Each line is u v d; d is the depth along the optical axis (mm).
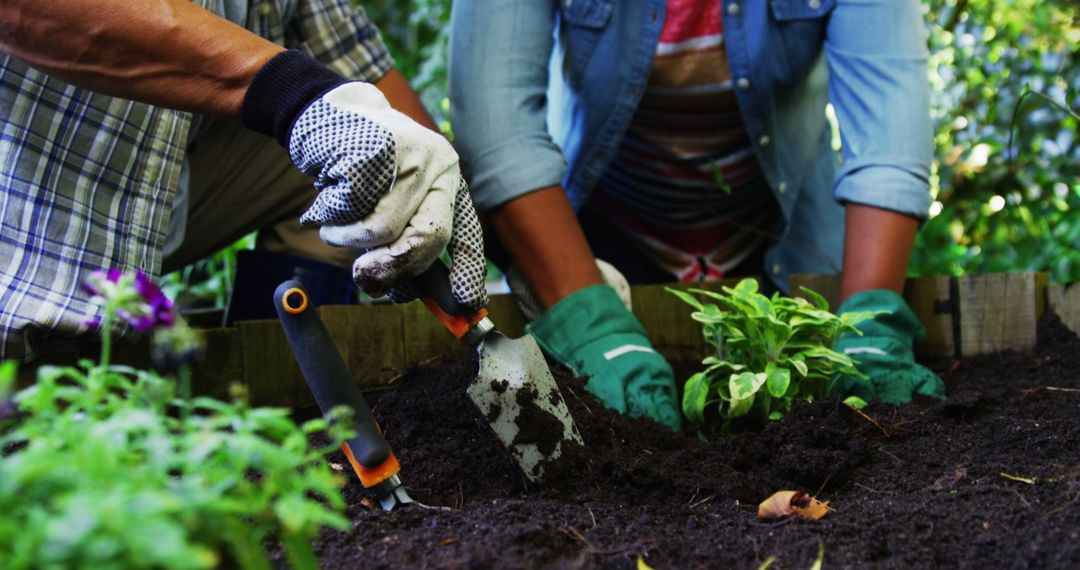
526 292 2293
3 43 1525
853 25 2314
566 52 2467
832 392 2074
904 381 2062
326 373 1372
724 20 2359
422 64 5656
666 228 2857
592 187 2568
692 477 1593
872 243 2236
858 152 2305
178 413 1831
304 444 1043
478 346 1566
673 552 1288
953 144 3389
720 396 2010
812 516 1432
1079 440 1695
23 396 959
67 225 1683
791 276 2598
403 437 1750
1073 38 3199
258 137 2363
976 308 2549
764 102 2453
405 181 1464
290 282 1386
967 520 1372
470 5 2248
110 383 1041
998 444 1738
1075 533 1267
